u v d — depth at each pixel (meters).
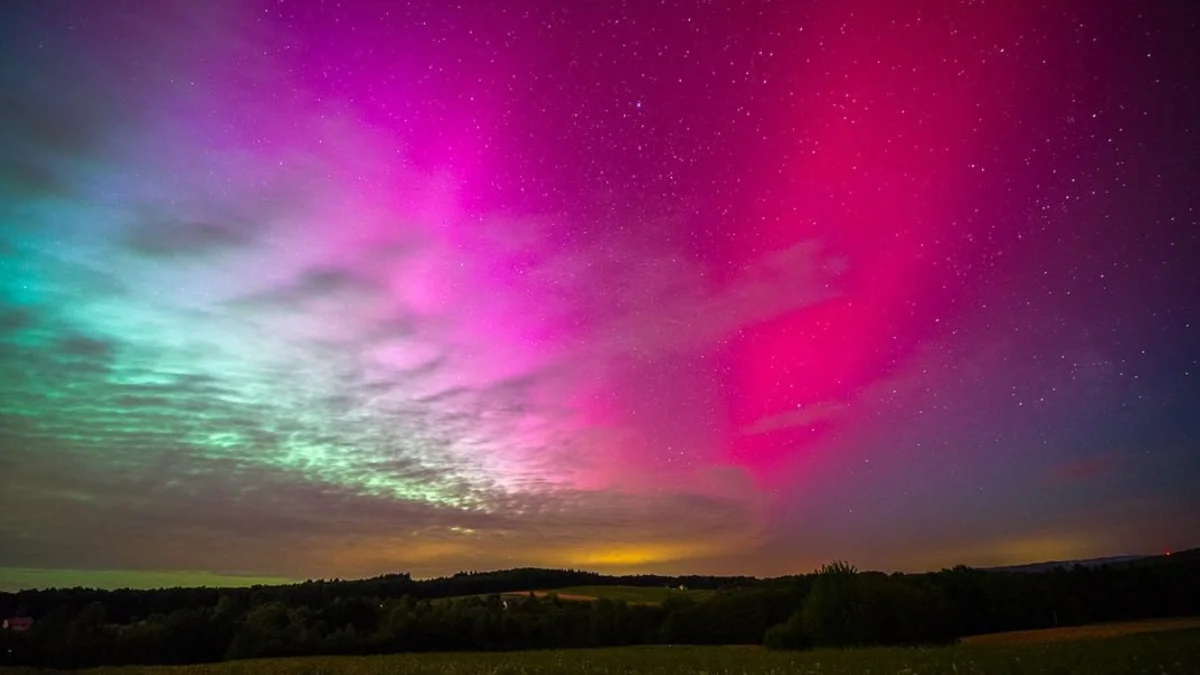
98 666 64.06
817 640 48.88
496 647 72.06
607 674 33.16
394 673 39.78
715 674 30.83
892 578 53.28
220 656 70.50
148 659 66.94
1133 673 23.59
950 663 30.98
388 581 102.12
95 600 81.56
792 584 73.69
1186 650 29.38
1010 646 41.81
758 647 56.75
